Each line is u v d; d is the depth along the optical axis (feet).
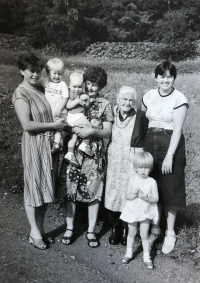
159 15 37.42
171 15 36.09
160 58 36.63
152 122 10.89
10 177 15.92
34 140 10.40
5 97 26.78
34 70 10.03
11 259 10.46
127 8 38.60
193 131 21.38
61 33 37.60
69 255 10.98
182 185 11.03
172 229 11.64
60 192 11.49
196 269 10.49
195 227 12.44
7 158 17.90
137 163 10.23
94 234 11.77
